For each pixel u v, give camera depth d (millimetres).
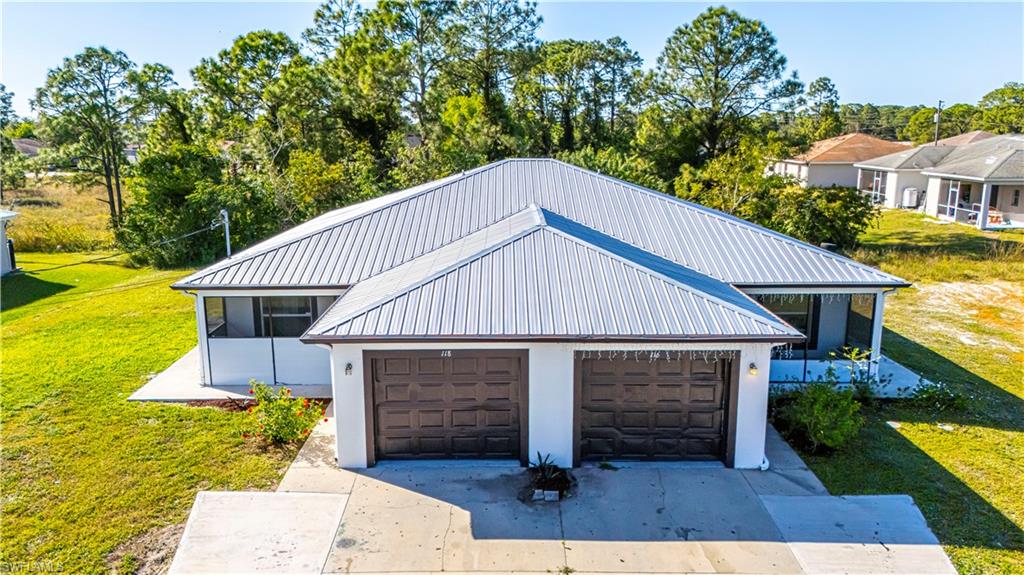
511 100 51906
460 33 45438
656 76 43281
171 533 9375
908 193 44812
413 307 11156
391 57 39094
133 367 16266
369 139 40531
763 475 11031
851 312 15133
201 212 31234
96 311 22281
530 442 11250
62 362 16672
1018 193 38125
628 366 11242
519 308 11148
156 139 41062
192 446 11977
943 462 11492
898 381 15211
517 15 46281
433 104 41469
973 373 16141
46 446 11930
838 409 11812
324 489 10555
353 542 9180
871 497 10336
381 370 11188
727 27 40875
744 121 42531
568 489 10586
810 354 15430
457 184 17922
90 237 36406
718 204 30391
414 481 10820
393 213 16562
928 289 24547
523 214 15516
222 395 14367
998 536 9312
